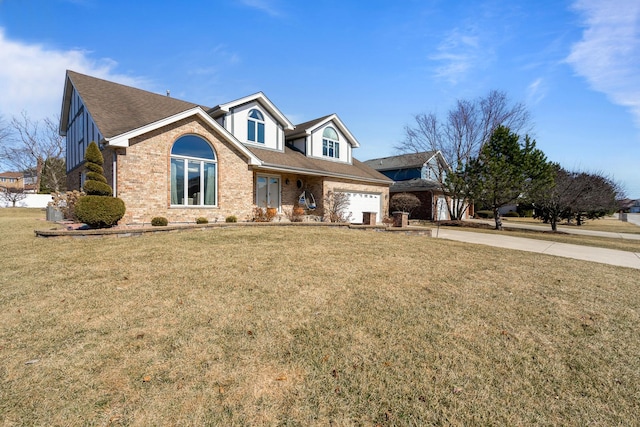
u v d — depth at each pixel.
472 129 24.31
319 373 2.88
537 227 23.16
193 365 2.92
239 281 5.16
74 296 4.41
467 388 2.75
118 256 6.45
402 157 31.62
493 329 3.88
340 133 21.12
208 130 12.46
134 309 4.04
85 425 2.21
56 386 2.59
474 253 8.58
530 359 3.25
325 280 5.39
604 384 2.88
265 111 16.80
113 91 14.09
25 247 7.14
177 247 7.30
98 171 9.63
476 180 20.28
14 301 4.21
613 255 10.25
